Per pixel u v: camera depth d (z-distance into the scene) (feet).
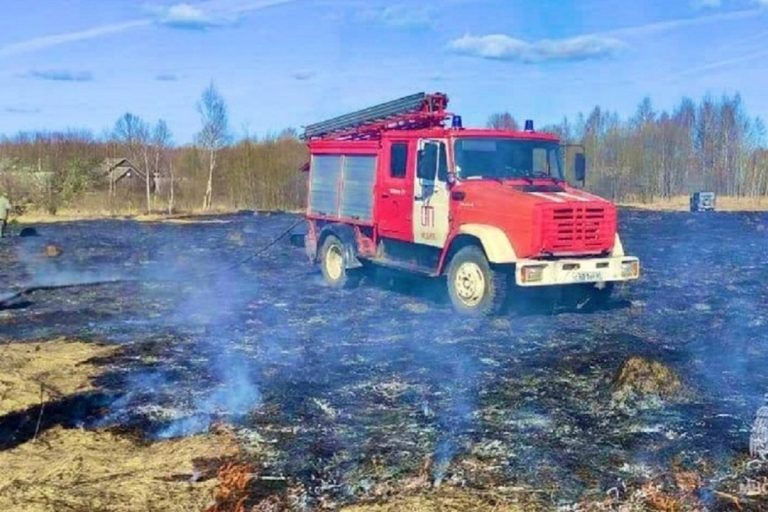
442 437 19.16
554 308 34.99
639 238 72.13
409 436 19.27
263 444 18.85
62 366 26.04
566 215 32.19
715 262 53.62
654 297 38.88
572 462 17.49
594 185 152.15
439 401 22.08
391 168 38.47
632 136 155.74
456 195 34.50
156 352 27.86
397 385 23.67
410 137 36.94
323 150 43.70
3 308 36.88
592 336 29.99
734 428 19.63
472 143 35.19
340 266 42.42
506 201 32.58
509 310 34.30
